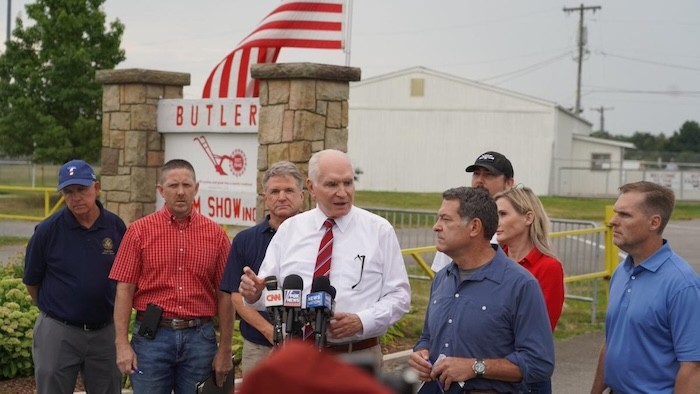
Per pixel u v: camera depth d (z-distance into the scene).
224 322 5.48
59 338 5.59
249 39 10.48
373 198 39.38
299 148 9.00
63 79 28.28
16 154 29.11
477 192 4.20
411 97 47.28
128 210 10.65
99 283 5.60
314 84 9.03
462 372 4.07
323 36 10.30
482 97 46.56
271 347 5.18
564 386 7.93
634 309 4.14
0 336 7.24
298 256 4.79
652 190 4.14
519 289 4.12
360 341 4.75
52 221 5.60
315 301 4.10
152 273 5.41
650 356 4.09
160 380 5.42
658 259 4.16
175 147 10.45
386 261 4.80
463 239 4.16
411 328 9.45
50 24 28.36
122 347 5.36
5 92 28.39
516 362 4.06
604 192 48.25
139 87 10.52
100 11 29.19
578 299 10.99
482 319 4.12
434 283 4.45
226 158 9.84
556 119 45.84
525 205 4.90
